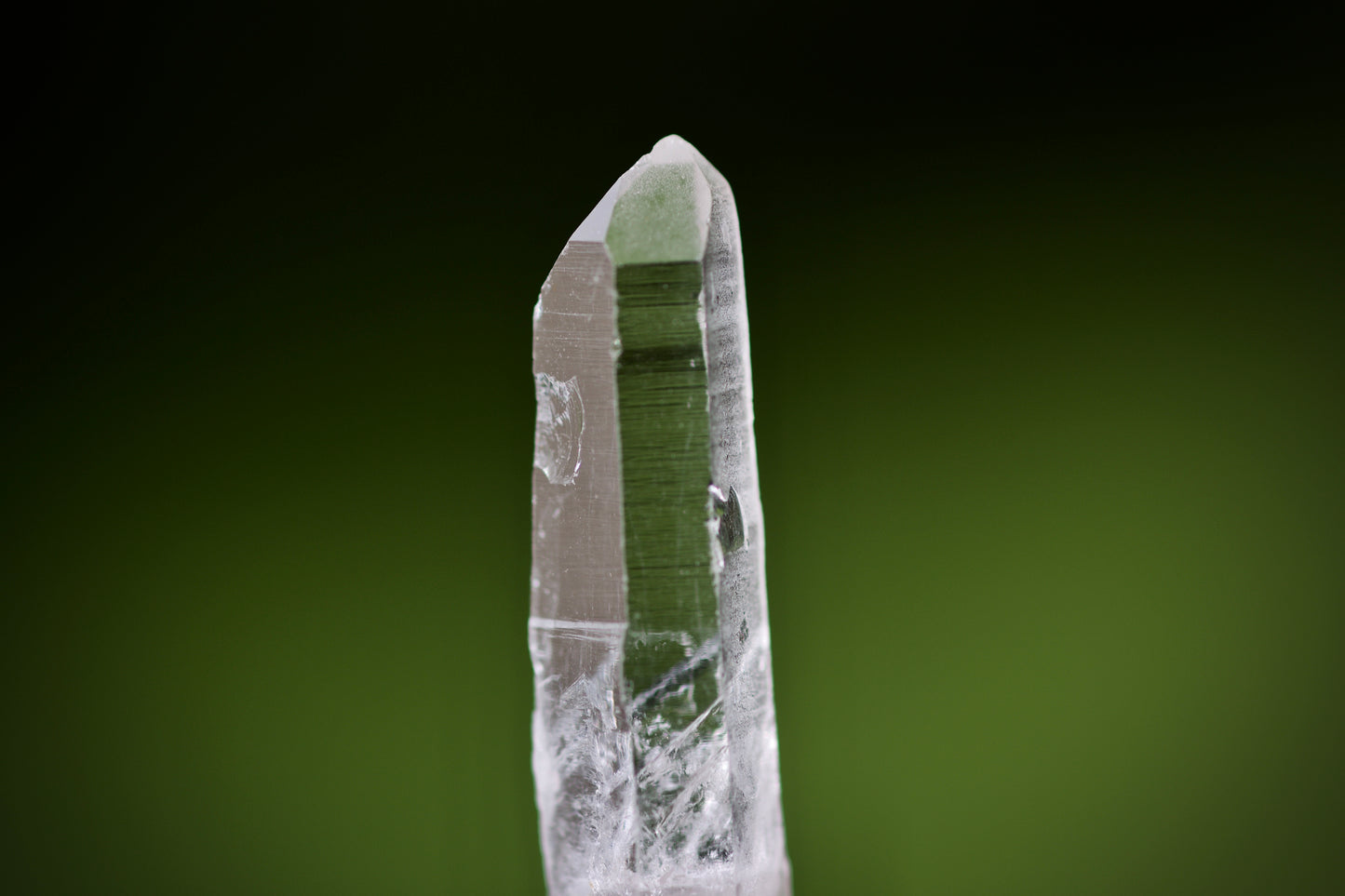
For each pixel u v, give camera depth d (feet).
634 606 0.51
